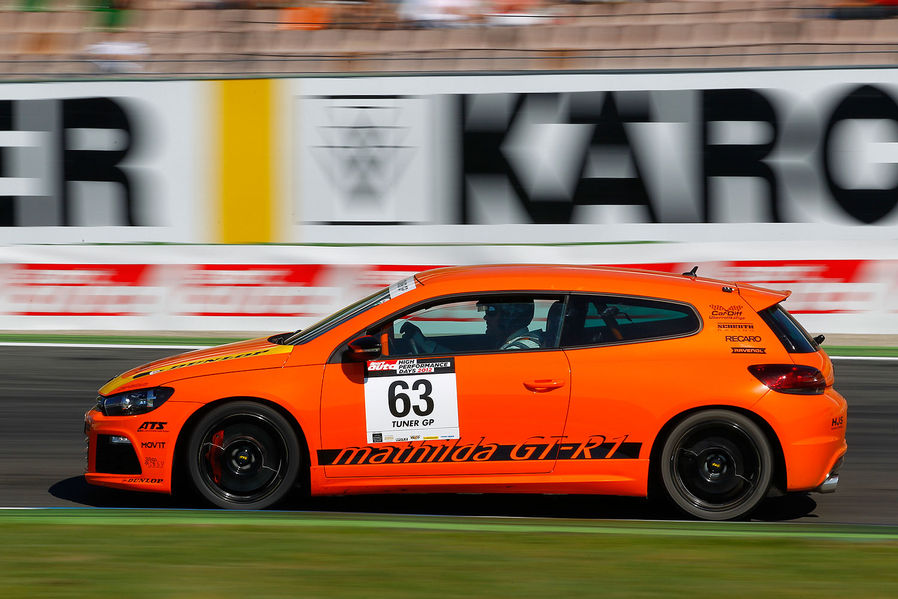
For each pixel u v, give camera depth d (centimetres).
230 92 4931
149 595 1419
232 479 1975
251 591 1438
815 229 4809
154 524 1822
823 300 4353
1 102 4931
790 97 4769
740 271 4381
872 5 6238
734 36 6319
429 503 2144
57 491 2234
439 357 1961
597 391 1930
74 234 4975
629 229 4891
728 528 1866
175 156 4947
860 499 2239
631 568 1563
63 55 6400
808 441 1936
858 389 3306
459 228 4950
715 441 1948
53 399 3141
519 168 4906
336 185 4962
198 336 4388
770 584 1493
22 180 4962
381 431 1944
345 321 2005
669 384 1927
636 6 6544
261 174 4966
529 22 6419
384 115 4922
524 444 1945
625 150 4866
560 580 1498
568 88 4859
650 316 1989
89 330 4459
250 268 4438
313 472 1953
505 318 1989
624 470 1945
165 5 6606
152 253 4441
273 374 1958
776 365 1947
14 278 4459
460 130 4906
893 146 4731
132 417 1969
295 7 6481
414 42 6359
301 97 4931
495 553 1639
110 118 4934
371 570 1539
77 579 1490
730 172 4825
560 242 4916
